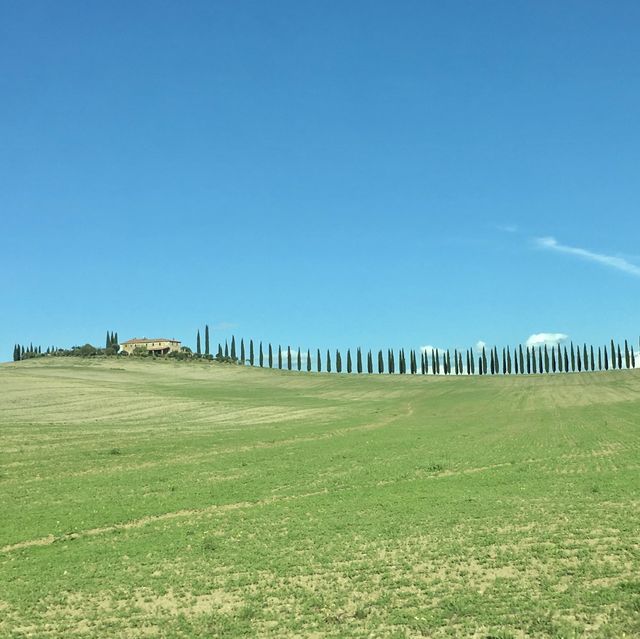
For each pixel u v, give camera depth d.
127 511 33.62
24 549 27.61
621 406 96.50
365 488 38.09
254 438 63.88
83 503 35.91
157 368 184.75
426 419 84.88
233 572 23.12
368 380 170.12
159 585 22.11
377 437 63.47
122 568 24.12
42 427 71.50
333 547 25.52
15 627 19.17
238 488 39.12
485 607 18.67
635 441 54.84
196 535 28.42
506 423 76.69
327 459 49.31
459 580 21.06
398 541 25.89
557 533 25.88
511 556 23.14
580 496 32.75
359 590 20.70
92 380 137.12
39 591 22.02
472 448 53.84
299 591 20.84
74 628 18.95
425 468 44.22
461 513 30.09
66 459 51.06
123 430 70.81
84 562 25.05
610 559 22.45
